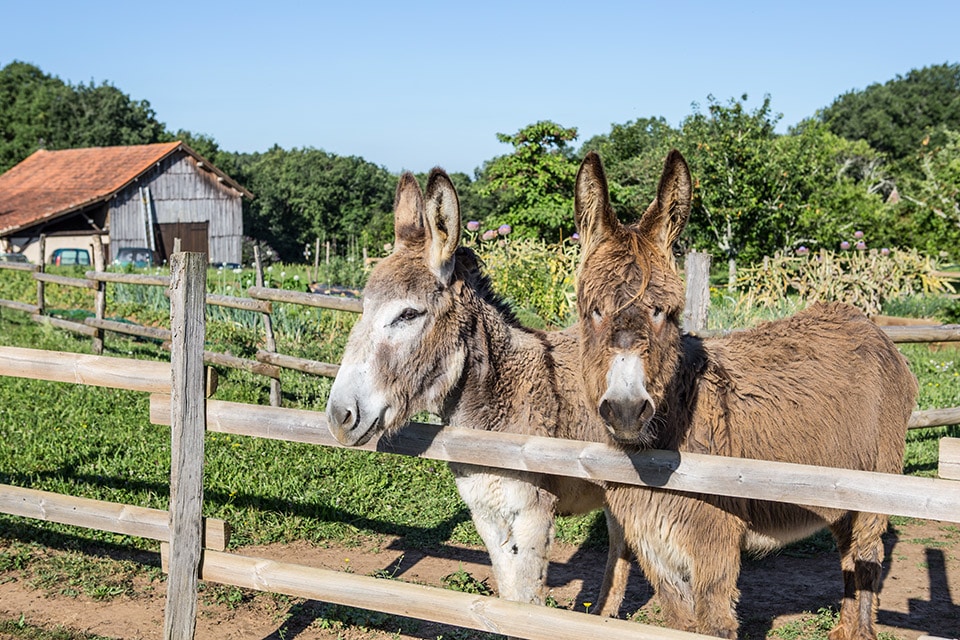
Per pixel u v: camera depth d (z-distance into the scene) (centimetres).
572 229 2147
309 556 521
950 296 1603
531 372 370
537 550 357
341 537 551
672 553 322
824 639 422
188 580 361
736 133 2105
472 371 352
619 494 331
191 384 352
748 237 2066
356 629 424
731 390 343
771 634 432
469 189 4147
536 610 305
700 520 314
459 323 342
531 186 2178
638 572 522
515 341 378
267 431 354
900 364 423
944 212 1830
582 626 297
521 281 1227
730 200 2053
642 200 2527
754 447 339
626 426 264
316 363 812
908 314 1523
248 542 537
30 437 676
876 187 4825
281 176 6100
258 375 938
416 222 350
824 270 1398
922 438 771
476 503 355
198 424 357
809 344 393
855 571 404
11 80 6506
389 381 320
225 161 5966
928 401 869
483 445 321
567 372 379
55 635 391
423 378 330
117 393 823
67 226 3522
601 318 284
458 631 425
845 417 375
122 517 381
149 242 3688
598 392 281
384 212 6106
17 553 492
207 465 638
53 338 1109
